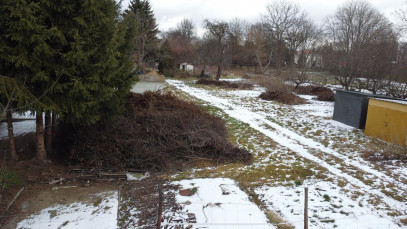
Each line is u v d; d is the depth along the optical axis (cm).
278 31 4409
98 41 659
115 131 791
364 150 898
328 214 539
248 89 2598
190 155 819
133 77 768
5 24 539
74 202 589
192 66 4341
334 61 2095
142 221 512
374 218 526
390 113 963
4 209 552
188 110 1014
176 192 619
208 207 550
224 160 812
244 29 5247
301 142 998
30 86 612
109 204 579
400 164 779
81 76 636
